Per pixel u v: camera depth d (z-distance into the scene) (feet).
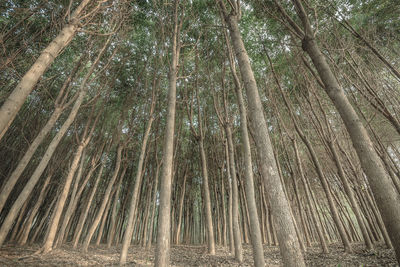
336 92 13.89
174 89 20.65
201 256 28.89
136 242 48.32
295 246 9.28
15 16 24.03
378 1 26.55
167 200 16.29
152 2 30.07
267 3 25.72
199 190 58.85
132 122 35.01
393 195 10.31
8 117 9.50
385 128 33.53
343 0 27.50
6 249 25.82
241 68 14.88
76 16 14.58
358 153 11.92
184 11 28.48
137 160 49.80
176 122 41.73
